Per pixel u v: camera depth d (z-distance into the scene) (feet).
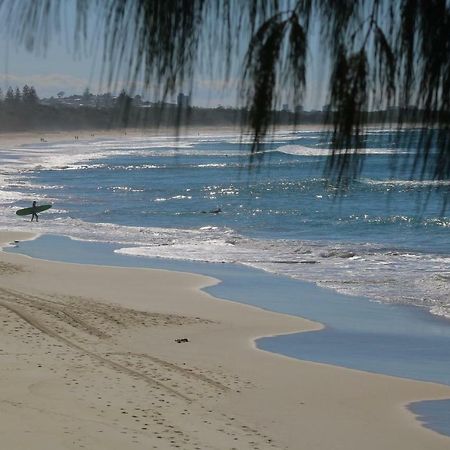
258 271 109.40
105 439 38.24
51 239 143.54
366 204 170.50
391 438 43.93
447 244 135.44
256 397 49.16
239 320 75.46
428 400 50.72
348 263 116.88
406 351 65.16
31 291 83.20
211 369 55.47
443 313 81.25
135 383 49.08
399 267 112.68
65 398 44.04
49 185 294.05
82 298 80.64
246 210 195.93
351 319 78.23
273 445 41.45
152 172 348.18
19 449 35.86
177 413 44.01
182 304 82.64
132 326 68.54
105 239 145.38
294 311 82.02
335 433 44.04
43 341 58.44
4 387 45.11
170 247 134.21
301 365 58.44
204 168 358.43
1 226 167.12
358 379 55.06
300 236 156.56
